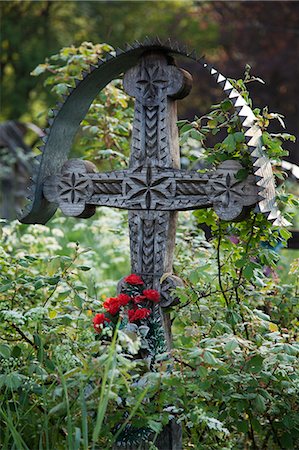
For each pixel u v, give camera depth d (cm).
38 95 3216
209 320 587
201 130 605
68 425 483
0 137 1936
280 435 601
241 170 548
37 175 608
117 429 543
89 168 607
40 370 537
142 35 3375
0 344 561
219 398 543
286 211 655
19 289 637
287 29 2905
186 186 568
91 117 830
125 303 557
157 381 512
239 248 619
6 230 877
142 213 584
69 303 649
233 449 584
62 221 981
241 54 2938
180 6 3500
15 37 3209
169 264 587
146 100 584
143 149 584
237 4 3005
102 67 594
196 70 2795
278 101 2775
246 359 547
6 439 523
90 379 507
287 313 657
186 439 602
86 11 3334
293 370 548
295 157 2644
